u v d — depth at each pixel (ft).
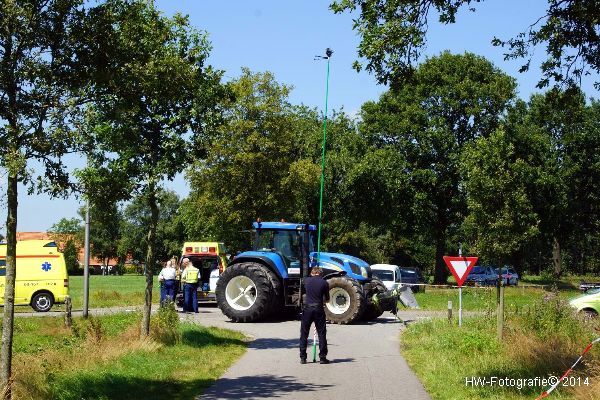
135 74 28.17
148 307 45.14
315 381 35.14
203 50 43.32
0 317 69.31
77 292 138.41
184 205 140.87
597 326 45.32
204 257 92.53
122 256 349.00
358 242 183.83
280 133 121.49
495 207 49.62
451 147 157.69
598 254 256.52
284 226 69.87
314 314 41.60
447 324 56.70
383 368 39.37
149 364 37.88
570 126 39.11
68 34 26.81
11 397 25.61
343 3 32.63
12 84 25.41
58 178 27.07
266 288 65.16
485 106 158.71
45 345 44.62
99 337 43.86
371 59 32.58
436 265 169.17
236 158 116.98
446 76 159.84
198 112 42.75
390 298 69.72
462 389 31.60
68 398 28.48
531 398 29.40
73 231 292.61
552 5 34.06
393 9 32.19
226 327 61.21
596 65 35.24
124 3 28.94
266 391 32.37
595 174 180.86
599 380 28.37
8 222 25.63
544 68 36.01
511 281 172.35
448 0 32.30
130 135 29.81
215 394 31.65
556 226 170.81
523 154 156.76
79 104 26.94
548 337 42.04
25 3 25.41
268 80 120.26
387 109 166.09
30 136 25.55
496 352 40.75
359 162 154.20
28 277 84.79
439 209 164.86
